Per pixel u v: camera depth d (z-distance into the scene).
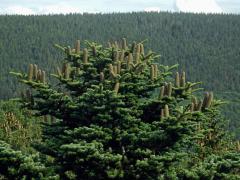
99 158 11.32
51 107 12.73
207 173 11.59
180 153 11.59
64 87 12.90
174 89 12.23
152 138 11.73
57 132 12.83
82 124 12.70
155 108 12.63
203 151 16.00
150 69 13.04
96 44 13.52
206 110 12.05
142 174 11.95
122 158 11.94
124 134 11.90
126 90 12.62
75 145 11.20
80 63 12.89
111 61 13.07
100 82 12.39
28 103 12.69
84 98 11.81
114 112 11.90
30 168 11.57
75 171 12.18
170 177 11.77
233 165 11.74
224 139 17.52
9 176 11.84
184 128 11.52
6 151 11.48
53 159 12.79
